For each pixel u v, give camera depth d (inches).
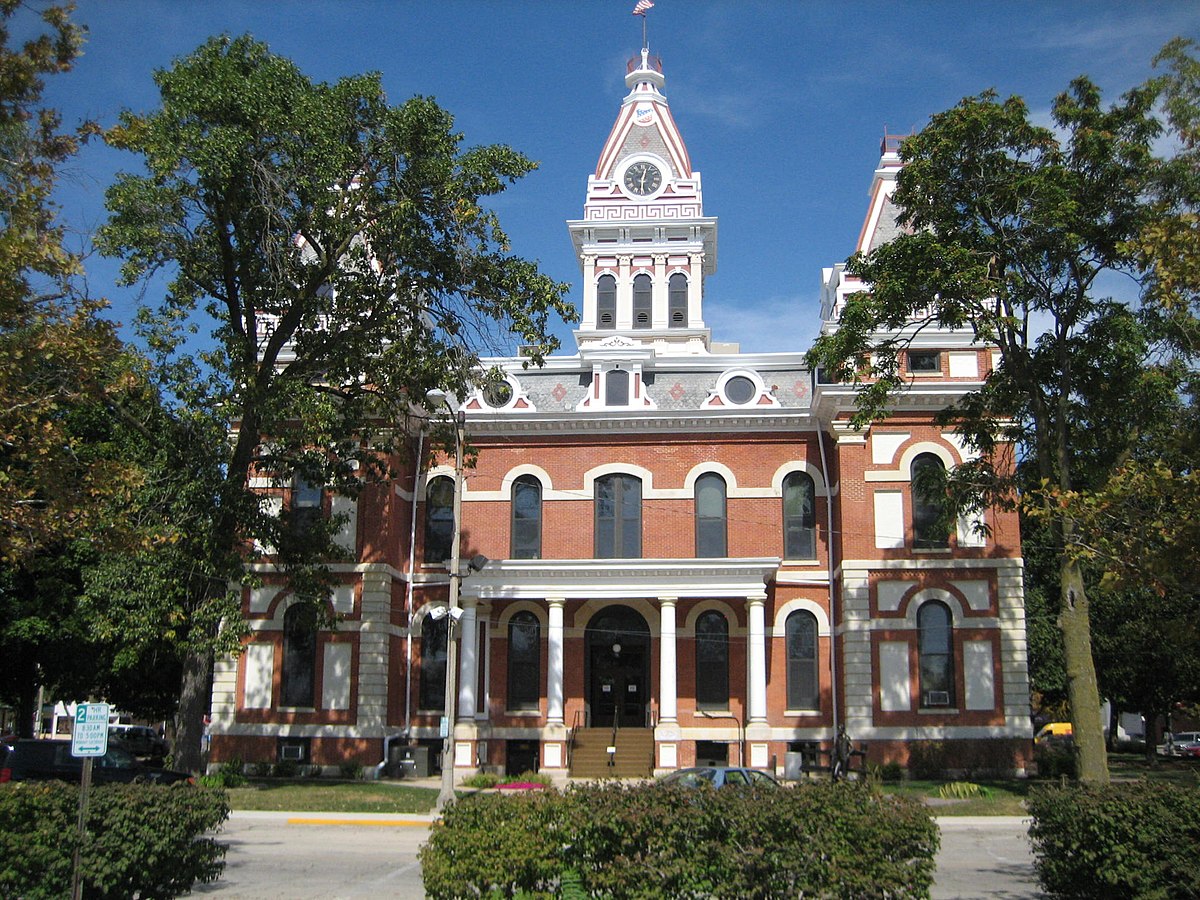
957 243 1062.4
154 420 1138.7
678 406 1519.4
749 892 403.9
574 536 1486.2
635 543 1482.5
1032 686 1795.0
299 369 1192.8
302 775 1363.2
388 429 1344.7
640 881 405.1
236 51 1109.7
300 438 1122.0
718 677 1435.8
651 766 1381.6
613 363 1526.8
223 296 1182.9
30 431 693.9
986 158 1052.5
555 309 1182.3
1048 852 501.7
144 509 1087.0
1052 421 1160.2
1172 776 1357.0
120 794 499.2
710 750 1406.3
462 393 1207.6
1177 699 1812.3
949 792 1168.2
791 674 1417.3
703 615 1454.2
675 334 2026.3
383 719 1379.2
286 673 1407.5
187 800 521.7
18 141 711.1
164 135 1043.3
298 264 1182.3
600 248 2086.6
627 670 1469.0
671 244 2074.3
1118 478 690.8
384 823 976.3
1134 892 448.5
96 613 1272.1
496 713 1444.4
